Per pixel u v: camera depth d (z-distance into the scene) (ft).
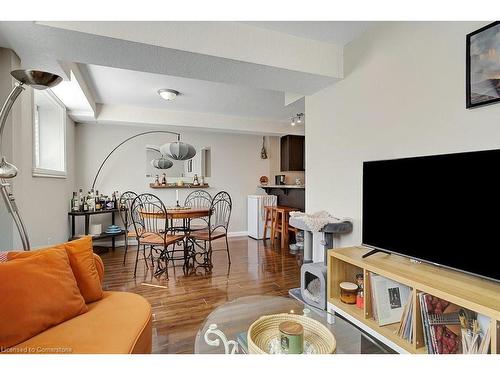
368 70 7.32
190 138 17.94
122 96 12.57
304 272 8.13
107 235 14.01
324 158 9.02
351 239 7.90
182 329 6.68
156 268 11.46
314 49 7.74
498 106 4.67
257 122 17.21
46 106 11.43
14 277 4.04
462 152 4.86
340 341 4.69
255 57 6.97
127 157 16.35
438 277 4.76
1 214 6.50
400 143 6.45
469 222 4.40
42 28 5.36
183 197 17.78
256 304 5.75
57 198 11.45
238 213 19.29
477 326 4.09
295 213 9.16
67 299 4.49
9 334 3.76
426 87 5.86
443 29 5.55
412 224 5.36
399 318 5.52
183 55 6.48
